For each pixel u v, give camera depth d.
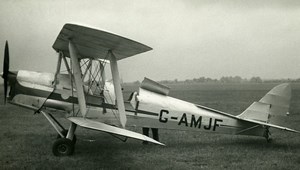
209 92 42.22
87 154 7.02
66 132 8.14
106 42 6.31
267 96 8.70
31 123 11.57
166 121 8.26
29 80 7.38
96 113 7.68
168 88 8.57
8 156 6.70
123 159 6.66
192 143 8.62
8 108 16.62
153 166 6.15
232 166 6.34
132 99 8.10
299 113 15.52
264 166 6.34
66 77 7.58
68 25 5.70
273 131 10.73
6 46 7.17
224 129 8.59
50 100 7.38
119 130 6.40
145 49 6.28
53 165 6.03
